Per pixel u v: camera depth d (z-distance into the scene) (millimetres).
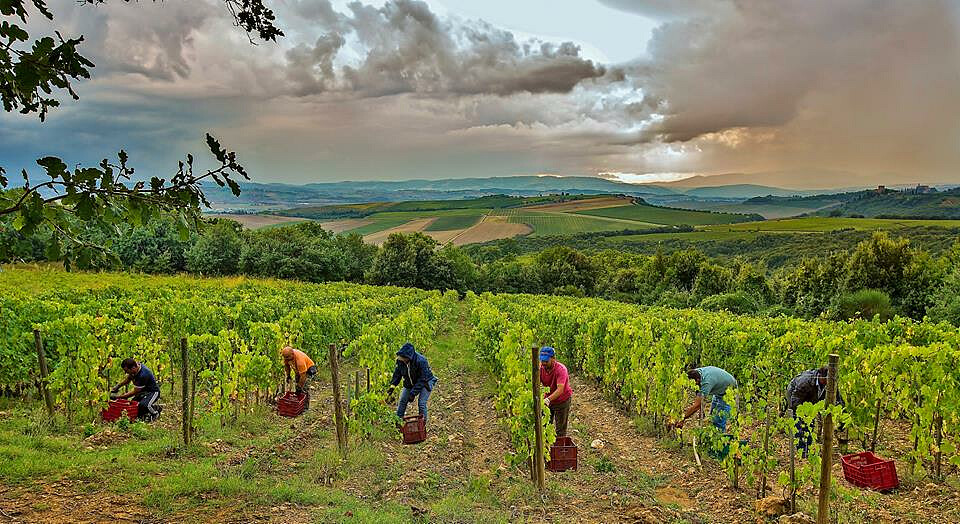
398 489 6625
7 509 5086
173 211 2963
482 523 5637
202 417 8867
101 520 5066
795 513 5820
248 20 4035
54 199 2736
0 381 9375
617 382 12117
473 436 9500
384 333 12156
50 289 21641
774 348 10992
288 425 9250
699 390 8141
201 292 26828
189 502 5559
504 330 13109
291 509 5668
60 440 7223
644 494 6574
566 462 7445
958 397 7102
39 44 2713
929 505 6164
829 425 5277
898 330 12914
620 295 59406
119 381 9672
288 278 54031
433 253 70000
